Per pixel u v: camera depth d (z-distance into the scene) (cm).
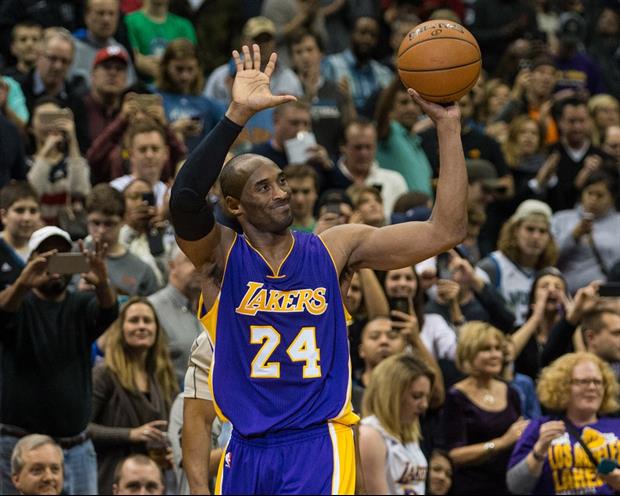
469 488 2269
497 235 3189
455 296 2495
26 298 2077
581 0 4488
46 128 2658
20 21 3384
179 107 3044
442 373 2459
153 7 3444
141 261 2425
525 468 2181
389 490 2103
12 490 2064
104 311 2069
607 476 2120
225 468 1306
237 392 1301
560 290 2612
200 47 3644
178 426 2098
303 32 3366
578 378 2211
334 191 2602
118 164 2766
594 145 3488
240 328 1307
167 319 2289
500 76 3938
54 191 2623
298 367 1298
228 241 1328
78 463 2081
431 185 3250
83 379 2098
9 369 2072
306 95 3350
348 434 1300
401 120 3306
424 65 1338
